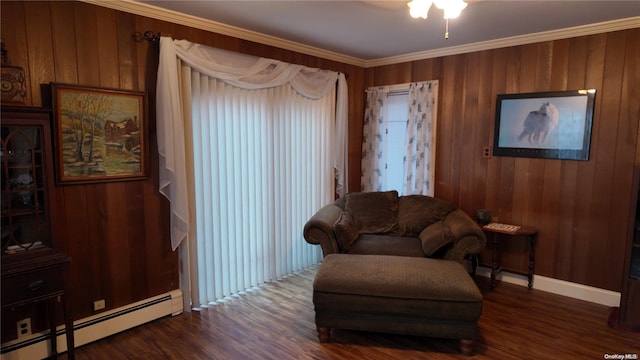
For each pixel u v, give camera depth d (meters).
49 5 2.40
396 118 4.59
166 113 2.83
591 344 2.74
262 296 3.55
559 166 3.54
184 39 3.05
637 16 3.02
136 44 2.80
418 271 2.78
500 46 3.78
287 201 4.03
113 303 2.84
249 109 3.56
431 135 4.27
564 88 3.46
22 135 2.18
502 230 3.59
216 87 3.27
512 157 3.81
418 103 4.31
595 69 3.29
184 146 3.02
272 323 3.04
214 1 2.72
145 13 2.83
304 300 3.47
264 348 2.69
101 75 2.65
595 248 3.41
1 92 2.16
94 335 2.73
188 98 3.04
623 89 3.18
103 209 2.74
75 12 2.51
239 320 3.09
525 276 3.81
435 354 2.62
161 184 2.95
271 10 2.92
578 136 3.41
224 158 3.37
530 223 3.75
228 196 3.46
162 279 3.11
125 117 2.77
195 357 2.57
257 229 3.75
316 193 4.36
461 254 3.27
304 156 4.17
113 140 2.72
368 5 2.80
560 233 3.58
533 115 3.64
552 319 3.12
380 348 2.70
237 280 3.60
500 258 3.96
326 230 3.44
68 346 2.33
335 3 2.76
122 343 2.73
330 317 2.71
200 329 2.93
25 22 2.31
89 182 2.64
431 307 2.54
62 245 2.57
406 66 4.46
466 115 4.07
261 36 3.57
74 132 2.54
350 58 4.55
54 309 2.43
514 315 3.19
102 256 2.76
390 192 4.11
